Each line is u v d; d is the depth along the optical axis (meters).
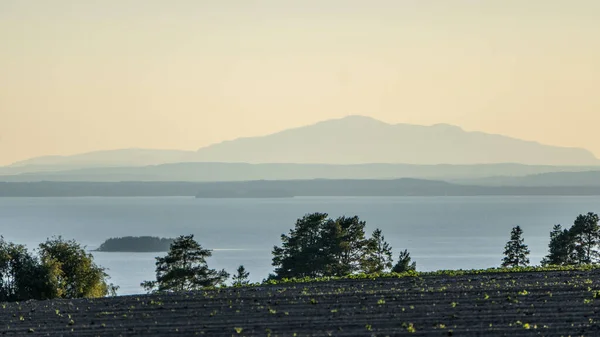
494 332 44.38
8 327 50.56
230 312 52.97
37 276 84.88
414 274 76.25
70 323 50.91
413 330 44.97
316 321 48.66
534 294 57.25
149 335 46.19
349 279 73.31
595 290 58.91
